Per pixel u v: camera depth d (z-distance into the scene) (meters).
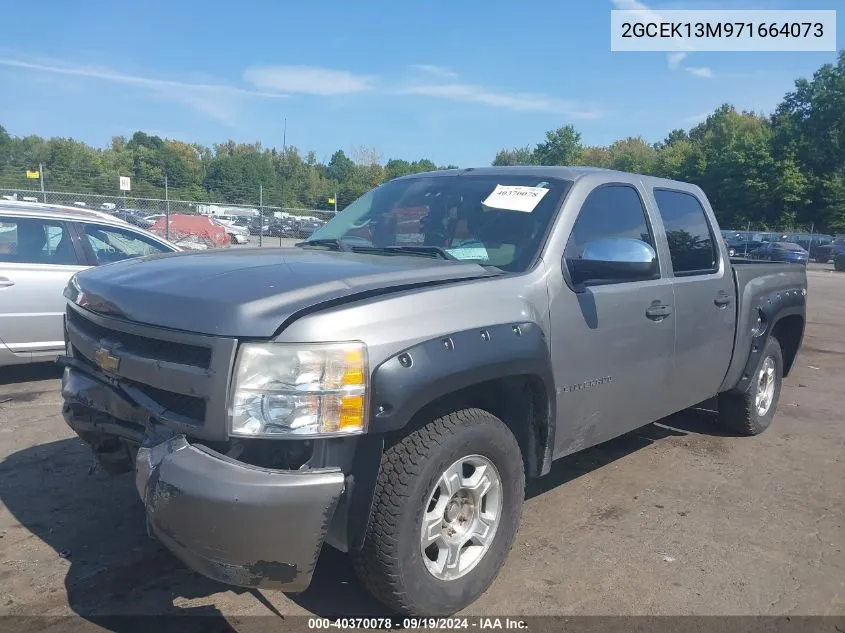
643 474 4.92
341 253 3.63
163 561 3.49
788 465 5.23
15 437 5.21
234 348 2.46
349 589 3.27
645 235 4.26
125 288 2.96
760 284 5.43
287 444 2.56
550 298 3.39
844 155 58.72
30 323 6.63
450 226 3.90
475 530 3.09
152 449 2.58
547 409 3.31
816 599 3.37
